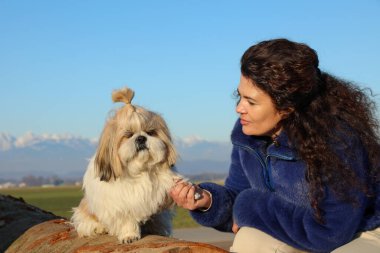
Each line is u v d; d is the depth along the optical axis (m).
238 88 1.78
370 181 1.72
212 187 2.04
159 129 2.07
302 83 1.67
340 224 1.68
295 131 1.71
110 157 2.00
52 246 2.17
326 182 1.67
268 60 1.67
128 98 2.10
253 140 1.87
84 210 2.14
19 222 2.74
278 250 1.75
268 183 1.82
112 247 1.90
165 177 2.06
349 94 1.77
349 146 1.68
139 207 1.97
